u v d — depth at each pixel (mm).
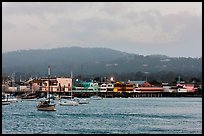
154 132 99125
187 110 187500
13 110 176250
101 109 194875
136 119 136125
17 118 134250
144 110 187875
